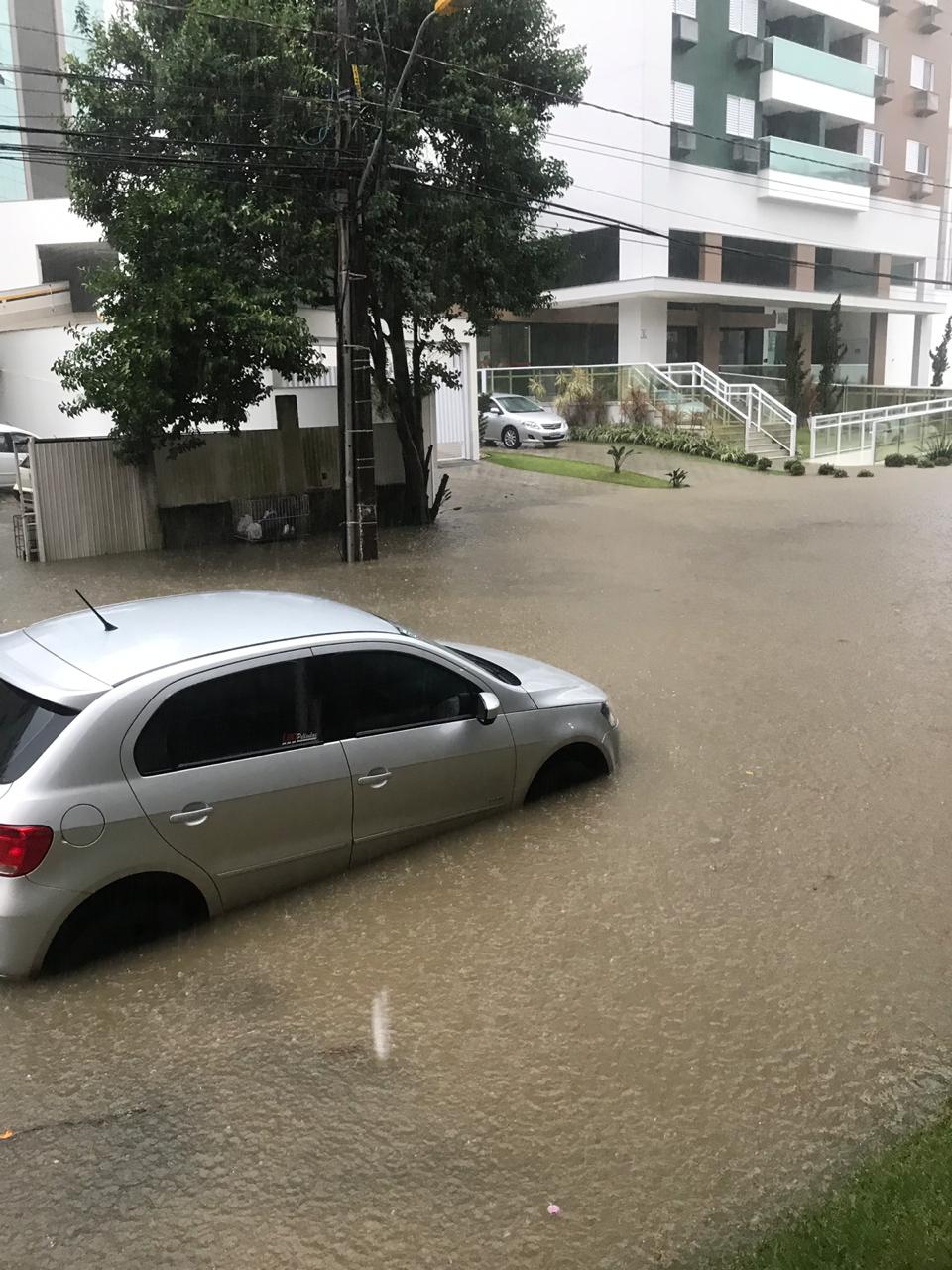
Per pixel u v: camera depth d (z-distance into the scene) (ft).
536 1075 12.25
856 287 149.79
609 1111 11.61
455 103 50.80
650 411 105.19
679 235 122.93
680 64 119.55
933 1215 9.45
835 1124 11.41
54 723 13.76
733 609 37.78
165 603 17.57
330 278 49.85
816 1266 8.89
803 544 52.44
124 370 43.98
